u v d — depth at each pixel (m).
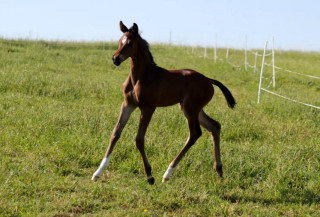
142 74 7.38
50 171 7.59
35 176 7.20
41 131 9.41
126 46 7.21
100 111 11.51
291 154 8.80
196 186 7.32
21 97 12.62
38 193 6.61
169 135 9.80
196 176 7.73
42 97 13.09
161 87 7.45
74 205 6.35
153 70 7.49
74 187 6.93
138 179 7.56
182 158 8.23
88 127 9.83
